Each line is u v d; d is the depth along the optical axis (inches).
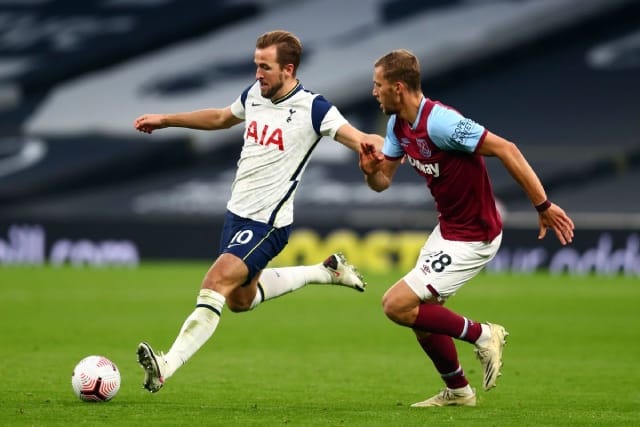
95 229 3253.0
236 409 922.1
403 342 1632.6
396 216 3198.8
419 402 1010.7
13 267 3083.2
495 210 956.0
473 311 2089.1
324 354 1476.4
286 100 949.2
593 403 1031.6
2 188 3631.9
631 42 4153.5
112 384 944.9
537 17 4106.8
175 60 4237.2
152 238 3267.7
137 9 4372.5
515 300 2310.5
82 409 892.6
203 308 898.7
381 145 882.1
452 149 914.1
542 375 1274.6
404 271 3115.2
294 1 4375.0
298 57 947.3
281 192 948.0
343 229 3179.1
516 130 3863.2
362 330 1801.2
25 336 1626.5
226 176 3779.5
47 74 4163.4
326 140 3846.0
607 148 3713.1
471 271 951.6
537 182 903.7
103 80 4175.7
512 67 4160.9
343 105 4028.1
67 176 3715.6
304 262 3179.1
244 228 945.5
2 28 4338.1
